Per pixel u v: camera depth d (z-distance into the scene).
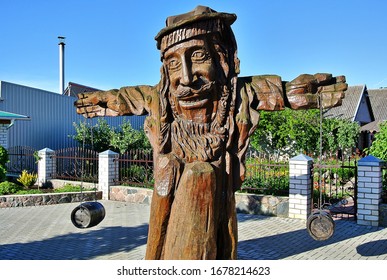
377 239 6.86
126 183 11.30
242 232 7.36
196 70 3.16
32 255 5.95
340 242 6.67
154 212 3.35
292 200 8.54
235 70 3.37
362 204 7.89
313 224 3.76
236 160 3.40
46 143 15.45
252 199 8.98
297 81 3.41
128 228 7.77
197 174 3.14
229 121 3.35
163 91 3.45
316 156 15.90
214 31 3.14
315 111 16.02
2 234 7.22
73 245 6.53
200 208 3.12
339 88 3.35
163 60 3.39
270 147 16.47
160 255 3.37
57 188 11.73
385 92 29.88
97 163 12.64
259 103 3.46
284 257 5.84
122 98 3.96
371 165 7.82
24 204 10.00
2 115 12.45
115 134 14.82
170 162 3.30
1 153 11.10
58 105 15.99
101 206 4.57
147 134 3.64
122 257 5.87
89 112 4.31
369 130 21.64
